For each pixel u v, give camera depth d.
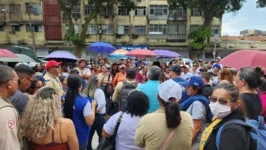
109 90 6.17
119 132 2.53
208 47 31.95
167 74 7.21
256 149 1.59
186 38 34.38
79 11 33.09
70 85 3.20
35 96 2.07
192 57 32.69
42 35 32.88
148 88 3.49
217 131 1.76
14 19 32.16
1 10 31.89
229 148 1.58
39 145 2.00
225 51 34.59
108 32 33.88
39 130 1.94
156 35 34.34
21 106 2.57
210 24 32.38
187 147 2.14
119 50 12.80
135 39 34.34
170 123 2.04
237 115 1.78
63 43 33.16
